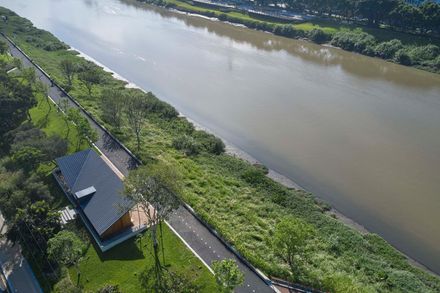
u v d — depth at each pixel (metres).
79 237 67.31
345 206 85.88
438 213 84.06
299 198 84.50
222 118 120.38
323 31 191.25
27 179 72.62
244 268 62.16
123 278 59.91
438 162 99.25
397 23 184.25
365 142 107.62
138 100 102.50
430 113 123.81
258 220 73.81
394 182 92.62
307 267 63.41
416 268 68.94
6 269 62.62
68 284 56.47
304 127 115.06
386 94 137.12
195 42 192.75
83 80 134.62
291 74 154.00
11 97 100.44
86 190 72.25
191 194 78.69
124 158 91.94
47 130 102.38
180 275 59.03
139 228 68.69
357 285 58.91
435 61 155.50
